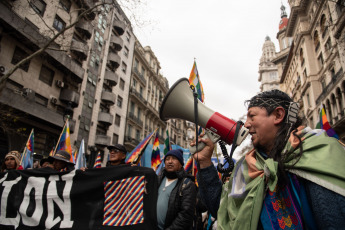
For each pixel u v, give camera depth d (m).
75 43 18.06
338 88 17.27
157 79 35.53
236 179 1.06
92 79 21.06
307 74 22.97
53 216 3.01
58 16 16.88
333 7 17.66
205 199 1.31
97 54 21.91
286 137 0.90
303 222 0.79
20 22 13.30
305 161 0.79
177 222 2.31
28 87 14.70
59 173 3.20
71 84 18.62
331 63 18.41
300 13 24.89
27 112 13.71
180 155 2.75
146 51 34.47
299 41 25.41
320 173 0.74
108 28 24.14
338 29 16.02
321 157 0.77
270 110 0.99
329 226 0.67
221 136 1.39
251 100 1.11
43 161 4.63
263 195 0.86
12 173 3.34
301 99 25.56
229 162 1.30
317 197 0.72
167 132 5.98
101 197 2.91
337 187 0.69
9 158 4.28
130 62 28.09
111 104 23.28
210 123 1.44
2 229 3.08
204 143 1.41
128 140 26.22
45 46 7.24
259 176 0.92
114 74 23.52
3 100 12.26
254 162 0.98
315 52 22.41
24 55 14.59
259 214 0.84
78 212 2.93
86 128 19.67
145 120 31.56
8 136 13.52
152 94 34.38
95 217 2.83
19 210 3.12
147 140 4.53
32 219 3.05
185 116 1.60
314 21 21.77
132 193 2.81
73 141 18.11
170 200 2.47
